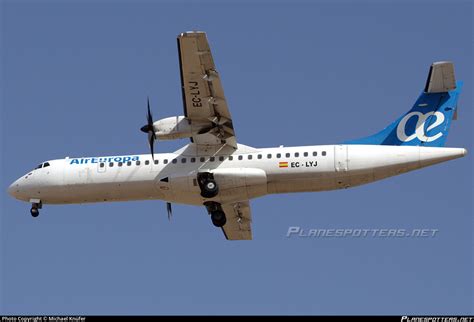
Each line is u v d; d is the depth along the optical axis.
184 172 108.50
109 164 112.56
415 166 105.06
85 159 114.19
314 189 107.44
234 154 108.25
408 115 107.44
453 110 106.38
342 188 107.62
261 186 106.75
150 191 111.75
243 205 115.12
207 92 101.94
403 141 107.06
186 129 106.25
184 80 100.62
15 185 115.94
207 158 108.75
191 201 110.25
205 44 96.75
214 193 106.00
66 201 115.31
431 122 106.75
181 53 97.81
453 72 104.25
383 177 106.31
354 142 108.38
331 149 105.88
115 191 112.56
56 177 113.69
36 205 116.19
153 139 107.12
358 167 104.81
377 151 105.19
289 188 107.38
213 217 111.19
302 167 105.62
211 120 105.31
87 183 112.81
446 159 104.56
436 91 106.56
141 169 111.00
